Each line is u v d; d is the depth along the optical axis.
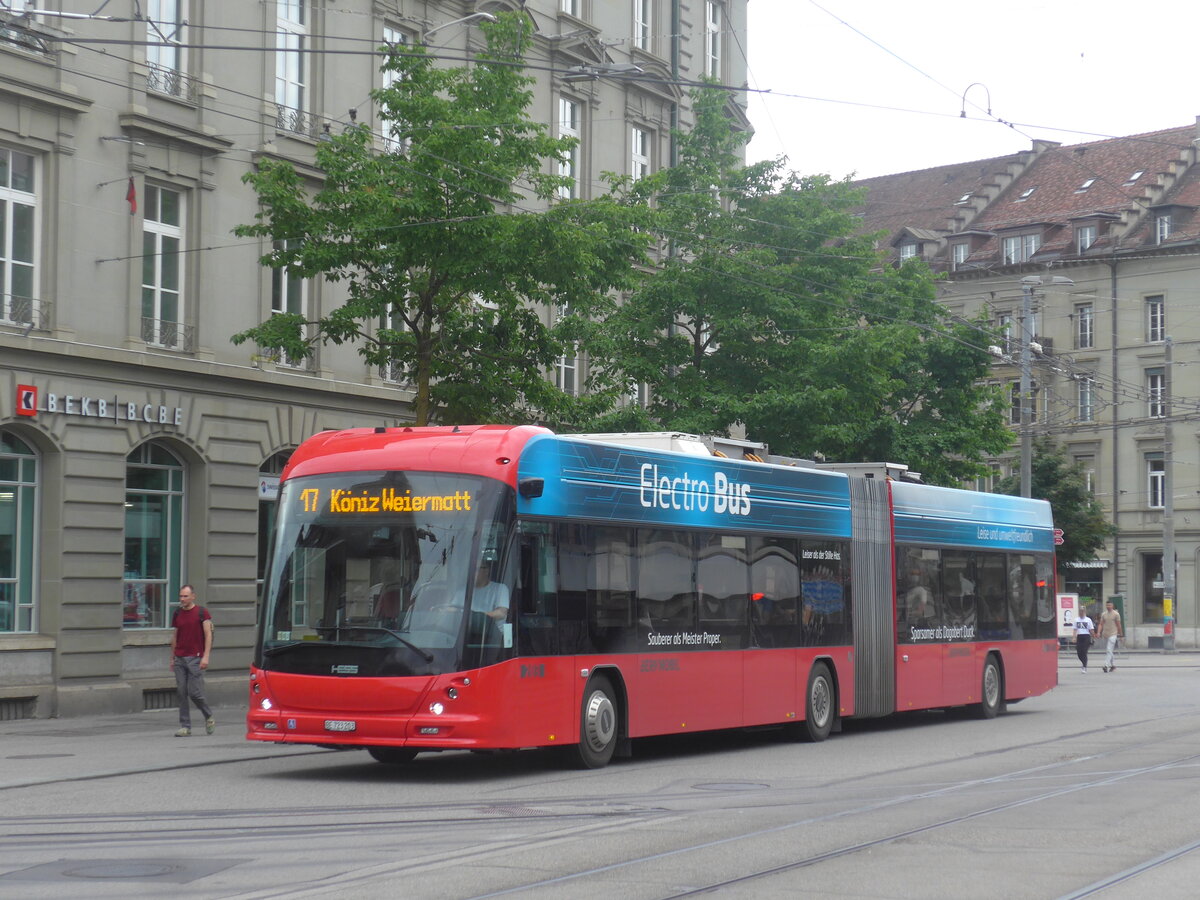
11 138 23.17
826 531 21.22
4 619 23.39
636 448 17.55
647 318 29.80
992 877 9.96
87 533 24.22
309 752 18.75
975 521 25.27
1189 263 64.44
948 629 24.14
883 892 9.38
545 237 22.19
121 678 24.83
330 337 23.34
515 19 23.12
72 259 24.05
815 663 20.83
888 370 33.31
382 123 29.97
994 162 76.88
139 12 25.30
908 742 20.70
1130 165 70.06
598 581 16.77
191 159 26.19
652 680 17.50
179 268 26.19
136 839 11.41
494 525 15.45
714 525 18.81
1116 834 11.91
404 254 22.11
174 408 25.69
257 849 10.93
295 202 22.31
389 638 15.27
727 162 31.50
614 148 36.94
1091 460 66.69
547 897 9.08
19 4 23.36
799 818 12.70
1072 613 55.62
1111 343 66.25
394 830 11.91
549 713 15.91
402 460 15.83
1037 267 68.31
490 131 22.77
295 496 16.16
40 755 18.12
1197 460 63.78
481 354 23.97
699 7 40.44
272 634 15.84
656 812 13.06
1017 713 26.50
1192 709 27.08
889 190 79.31
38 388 23.39
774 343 30.30
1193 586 63.59
